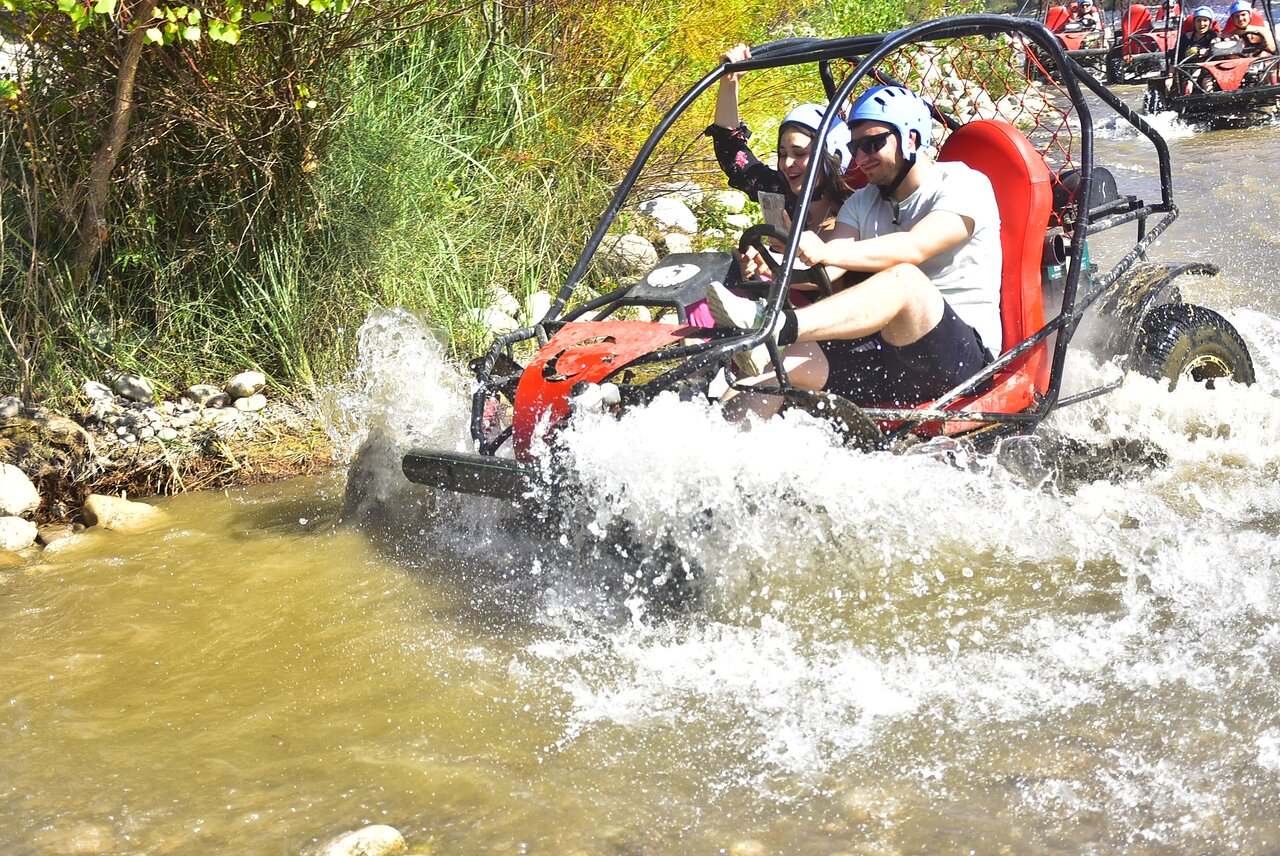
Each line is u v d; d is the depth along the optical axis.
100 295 5.35
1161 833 2.39
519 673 3.18
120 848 2.51
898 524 3.64
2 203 5.12
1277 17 18.78
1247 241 7.48
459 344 5.54
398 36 6.12
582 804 2.59
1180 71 14.59
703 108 7.56
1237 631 3.14
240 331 5.46
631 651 3.26
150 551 4.10
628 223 7.06
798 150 4.48
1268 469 4.25
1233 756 2.61
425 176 6.02
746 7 7.84
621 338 3.69
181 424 5.00
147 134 5.25
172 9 4.82
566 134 6.86
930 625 3.29
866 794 2.57
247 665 3.29
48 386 5.00
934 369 3.83
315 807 2.62
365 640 3.40
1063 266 4.35
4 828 2.59
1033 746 2.70
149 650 3.40
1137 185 9.77
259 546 4.10
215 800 2.67
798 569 3.50
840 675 3.06
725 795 2.60
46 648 3.43
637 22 7.12
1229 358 4.61
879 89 3.92
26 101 5.01
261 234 5.55
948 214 3.89
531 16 7.00
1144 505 3.98
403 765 2.77
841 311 3.61
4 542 4.20
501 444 3.89
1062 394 4.41
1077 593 3.41
